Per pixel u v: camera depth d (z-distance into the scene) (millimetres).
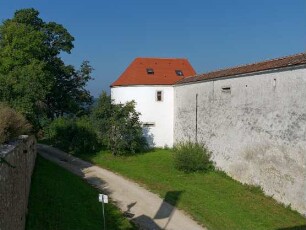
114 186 22438
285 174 18719
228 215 17469
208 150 27203
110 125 31438
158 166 27547
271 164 19891
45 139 40125
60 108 44875
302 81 17469
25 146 15734
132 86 34812
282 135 18953
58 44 41562
